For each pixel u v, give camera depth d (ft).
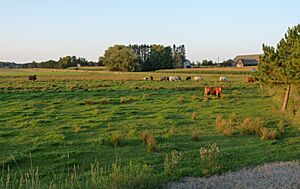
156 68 450.30
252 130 63.10
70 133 61.57
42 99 109.29
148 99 112.78
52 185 34.88
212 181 36.94
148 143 51.83
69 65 576.20
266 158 46.91
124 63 396.16
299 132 65.16
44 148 51.21
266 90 141.59
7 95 116.37
